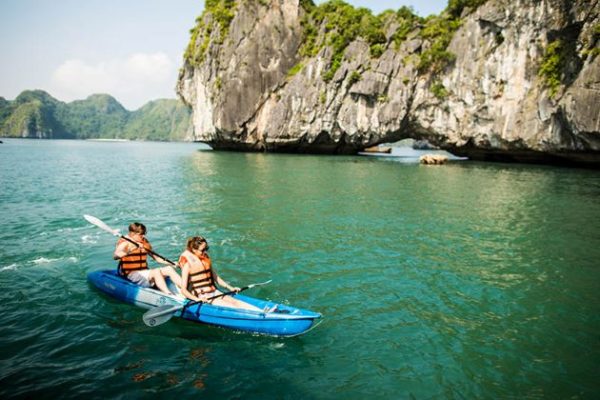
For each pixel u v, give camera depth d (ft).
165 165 113.50
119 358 18.15
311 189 67.05
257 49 159.74
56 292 24.76
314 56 153.38
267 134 159.94
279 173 90.27
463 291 26.61
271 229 40.88
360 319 22.58
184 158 142.41
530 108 111.04
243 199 57.11
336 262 31.65
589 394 16.56
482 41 120.37
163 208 50.44
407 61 136.15
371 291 26.37
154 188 67.15
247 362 18.25
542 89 106.42
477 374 17.75
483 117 123.34
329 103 148.66
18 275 27.32
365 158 146.10
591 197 61.72
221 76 163.63
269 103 162.50
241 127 165.99
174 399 15.51
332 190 66.39
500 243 37.35
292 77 158.20
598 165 106.73
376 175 89.30
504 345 20.13
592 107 90.99
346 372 17.71
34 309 22.48
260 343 19.88
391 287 27.07
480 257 33.40
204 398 15.66
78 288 25.40
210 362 18.13
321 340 20.31
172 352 18.83
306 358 18.70
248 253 33.32
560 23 98.22
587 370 18.16
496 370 18.08
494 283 27.99
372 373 17.69
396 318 22.75
